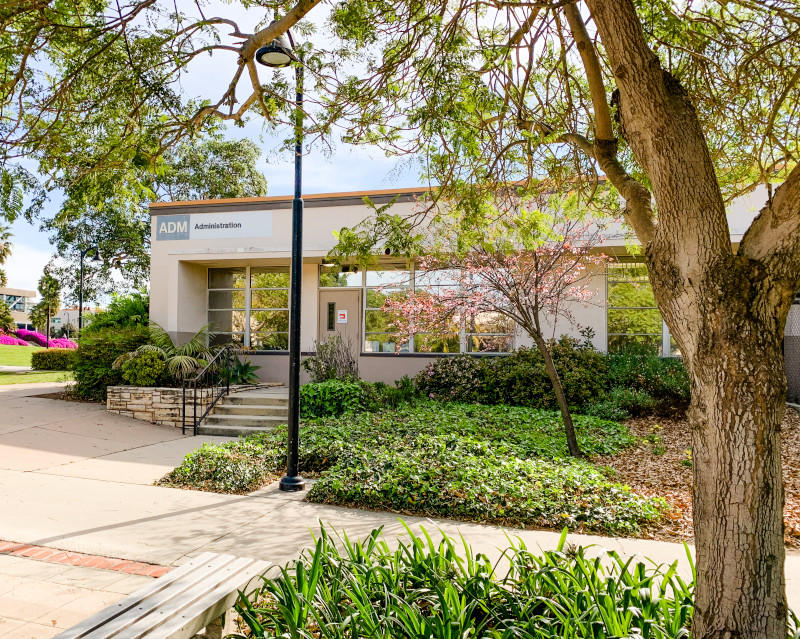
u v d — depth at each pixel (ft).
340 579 10.68
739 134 18.65
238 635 9.72
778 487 7.98
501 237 27.22
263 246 48.08
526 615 9.58
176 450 31.55
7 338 159.53
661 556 15.85
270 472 25.82
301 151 23.66
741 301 8.18
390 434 29.22
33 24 13.25
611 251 42.63
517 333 44.70
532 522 18.85
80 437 33.60
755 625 7.70
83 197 15.46
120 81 14.51
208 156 91.09
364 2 15.90
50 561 15.29
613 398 37.96
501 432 30.60
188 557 15.56
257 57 16.85
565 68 17.31
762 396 7.95
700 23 17.13
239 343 52.95
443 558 11.23
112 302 54.13
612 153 12.83
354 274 50.34
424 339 48.14
